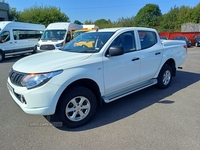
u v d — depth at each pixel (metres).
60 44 10.80
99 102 3.28
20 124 3.05
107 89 3.29
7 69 7.97
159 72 4.56
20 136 2.71
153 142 2.52
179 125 2.95
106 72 3.19
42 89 2.54
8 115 3.38
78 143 2.53
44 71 2.58
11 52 11.37
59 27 11.80
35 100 2.55
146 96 4.31
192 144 2.46
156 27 51.53
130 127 2.92
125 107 3.71
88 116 3.05
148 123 3.04
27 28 12.77
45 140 2.61
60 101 2.75
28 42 12.86
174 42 5.02
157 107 3.68
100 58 3.11
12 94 2.93
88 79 2.96
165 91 4.65
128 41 3.70
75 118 2.94
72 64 2.79
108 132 2.79
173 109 3.57
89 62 2.95
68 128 2.93
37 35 13.88
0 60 10.55
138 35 3.93
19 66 2.96
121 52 3.09
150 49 4.11
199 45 21.31
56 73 2.61
